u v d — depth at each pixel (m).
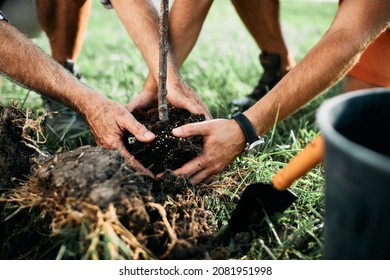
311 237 1.68
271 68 2.94
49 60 1.92
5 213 1.60
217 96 3.01
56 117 2.53
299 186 1.97
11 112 1.79
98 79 3.56
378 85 2.44
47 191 1.51
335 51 1.75
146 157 1.88
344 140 1.08
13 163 1.75
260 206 1.64
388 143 1.41
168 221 1.59
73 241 1.50
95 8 6.81
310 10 7.24
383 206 1.03
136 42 2.19
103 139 1.87
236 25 6.06
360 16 1.74
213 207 1.83
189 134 1.82
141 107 2.13
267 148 2.33
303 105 1.89
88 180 1.46
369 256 1.12
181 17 2.19
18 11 2.47
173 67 2.12
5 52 1.84
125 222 1.45
